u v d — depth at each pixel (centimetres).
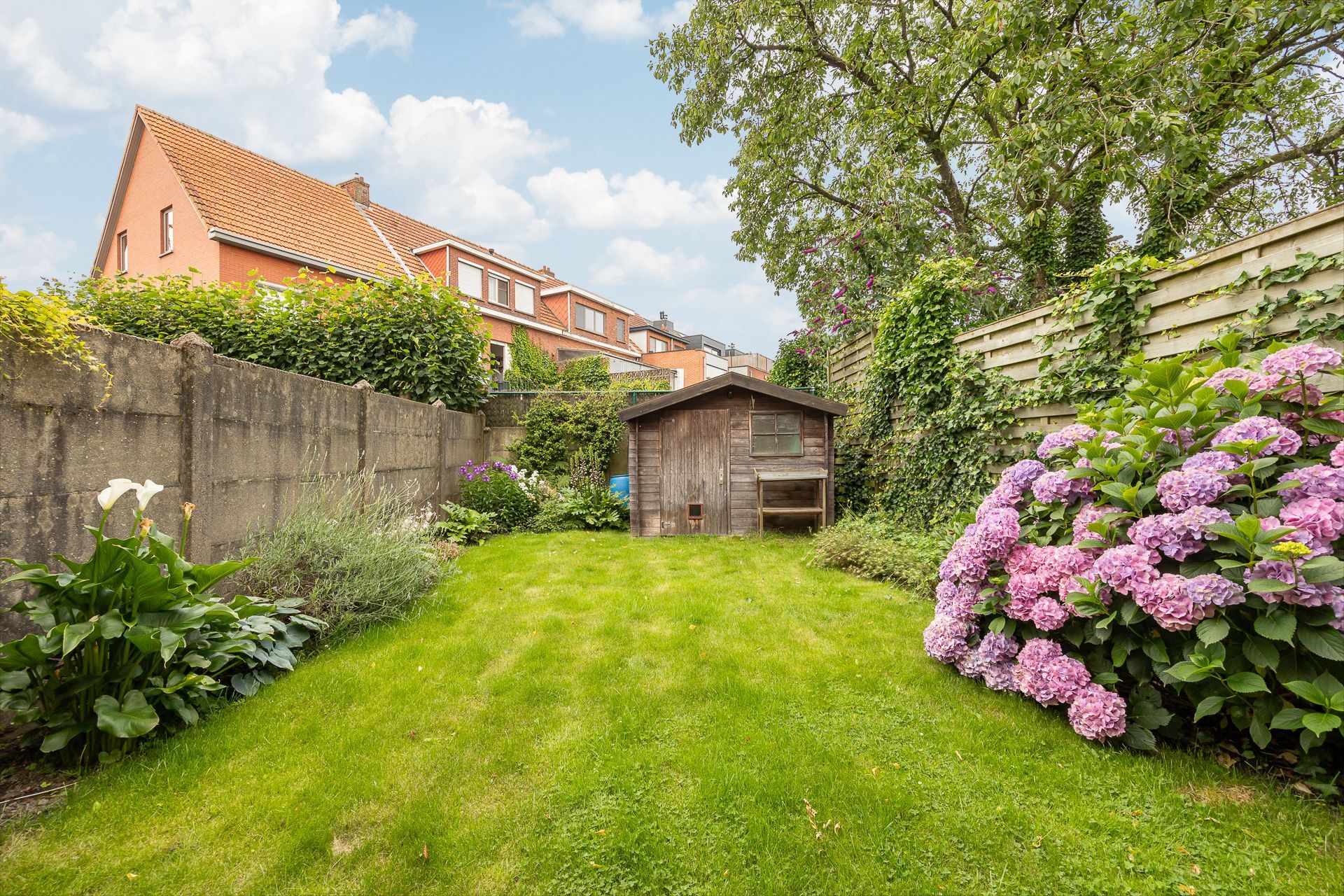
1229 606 203
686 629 370
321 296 741
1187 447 244
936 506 586
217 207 1181
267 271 1196
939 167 1102
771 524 773
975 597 297
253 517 374
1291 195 797
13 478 226
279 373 407
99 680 209
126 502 275
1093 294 406
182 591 227
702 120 1186
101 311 684
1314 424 222
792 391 752
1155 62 679
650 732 243
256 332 716
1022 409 489
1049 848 174
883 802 194
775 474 718
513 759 222
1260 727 197
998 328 516
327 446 478
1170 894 157
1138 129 634
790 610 407
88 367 255
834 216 1242
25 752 217
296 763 218
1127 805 193
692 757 221
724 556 603
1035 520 304
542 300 2422
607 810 192
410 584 406
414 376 746
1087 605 237
